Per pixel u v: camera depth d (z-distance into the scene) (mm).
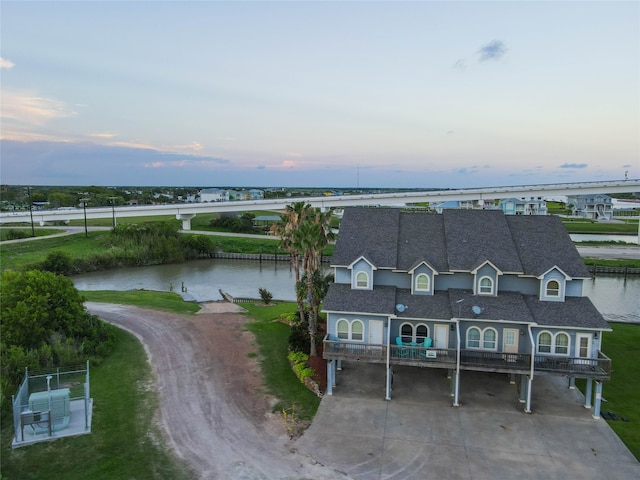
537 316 30797
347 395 31422
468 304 32000
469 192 130875
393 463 24000
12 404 27766
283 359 37562
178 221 145375
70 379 32469
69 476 22438
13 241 97500
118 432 26406
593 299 68125
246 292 71312
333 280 40188
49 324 36094
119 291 64250
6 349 31875
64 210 117750
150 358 37344
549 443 25969
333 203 131875
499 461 24281
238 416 28531
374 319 31969
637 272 84500
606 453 25062
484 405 30219
